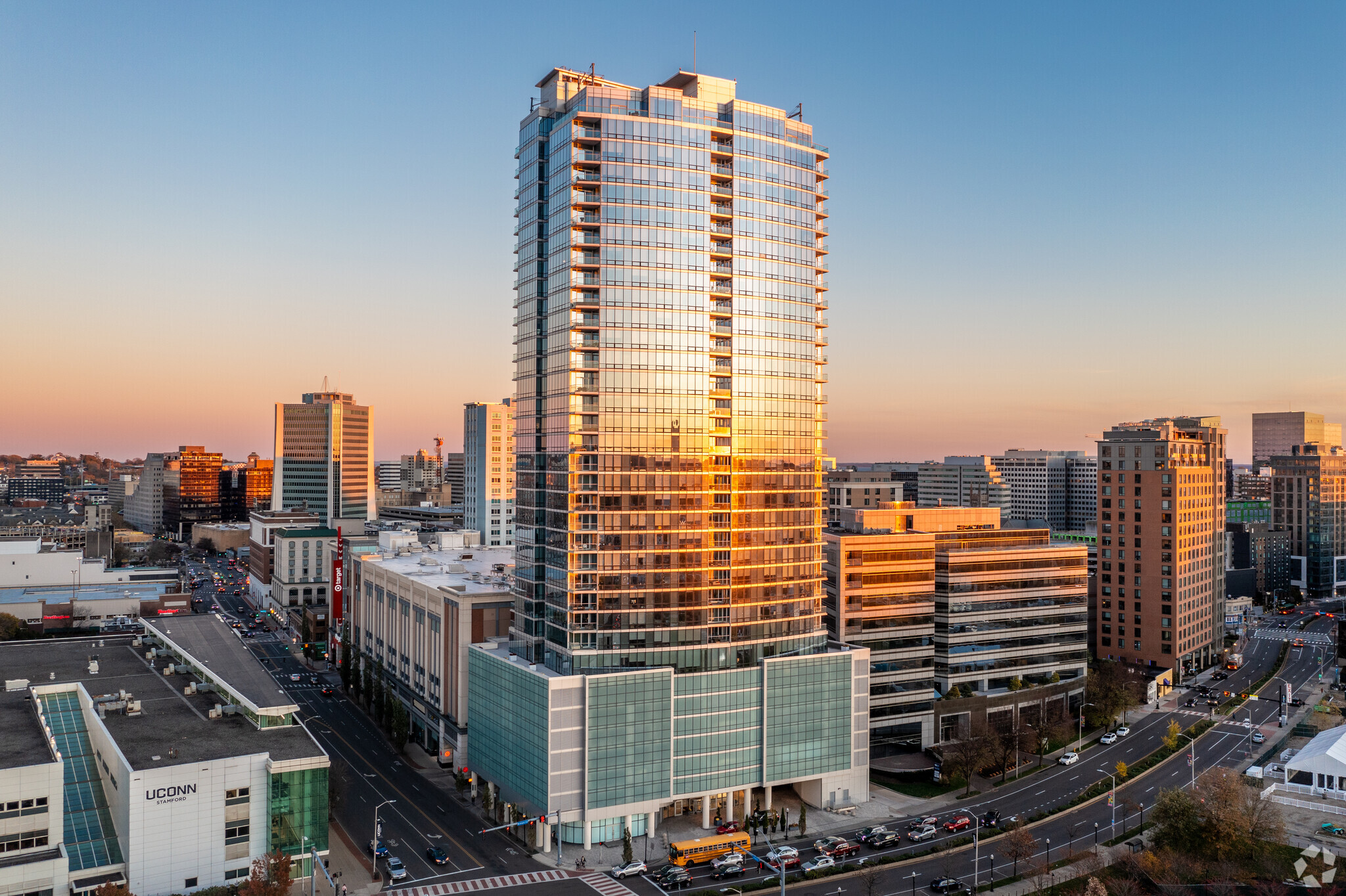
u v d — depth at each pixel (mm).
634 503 152000
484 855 137000
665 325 156250
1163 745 194000
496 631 176000
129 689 157750
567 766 140750
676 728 147875
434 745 187500
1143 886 125312
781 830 148750
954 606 197875
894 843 142625
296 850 124562
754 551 159500
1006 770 179625
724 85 167000
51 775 116062
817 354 173000
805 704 158875
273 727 137625
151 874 116000
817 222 177125
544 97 170625
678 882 127812
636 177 156625
